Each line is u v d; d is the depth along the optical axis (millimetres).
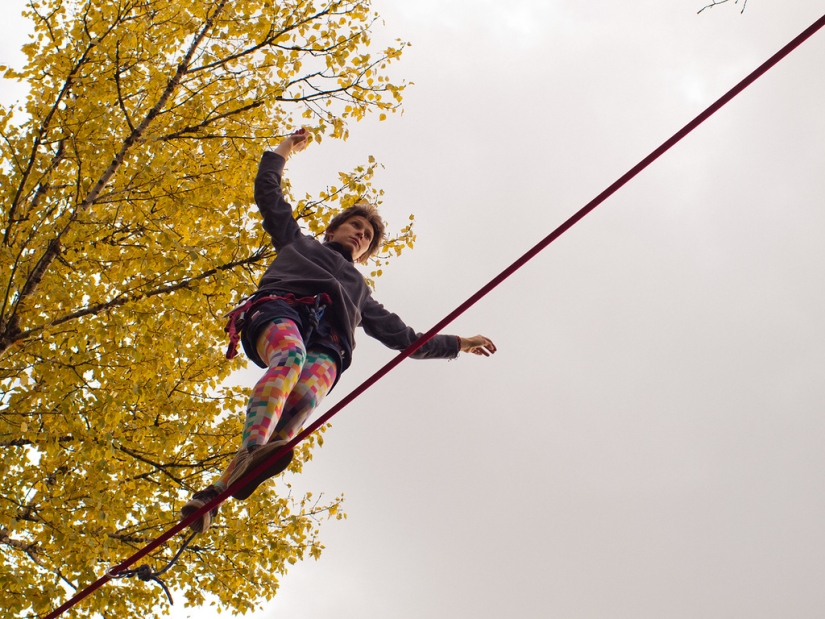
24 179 4676
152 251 4590
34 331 4418
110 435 4301
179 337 4531
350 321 2941
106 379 4629
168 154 4965
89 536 4473
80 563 4500
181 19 5359
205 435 5215
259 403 2385
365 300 3207
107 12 5051
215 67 5453
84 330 4266
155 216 4973
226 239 4781
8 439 4230
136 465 5242
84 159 4949
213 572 5250
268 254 5039
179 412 4883
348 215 3521
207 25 5359
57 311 4613
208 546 5355
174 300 4738
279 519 5480
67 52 5105
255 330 2691
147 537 5074
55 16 5246
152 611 5375
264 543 5336
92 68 5078
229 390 5184
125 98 5148
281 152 3318
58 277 4457
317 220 5227
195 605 5391
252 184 5484
